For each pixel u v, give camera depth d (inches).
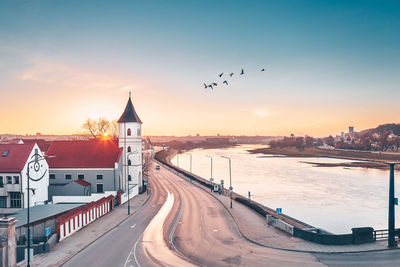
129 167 2815.0
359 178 4426.7
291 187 3693.4
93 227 1626.5
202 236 1461.6
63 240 1393.9
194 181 3678.6
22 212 1626.5
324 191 3410.4
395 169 5570.9
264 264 1096.8
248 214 1932.8
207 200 2480.3
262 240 1371.8
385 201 2881.4
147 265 1102.4
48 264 1108.5
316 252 1208.2
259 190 3484.3
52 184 2559.1
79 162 2600.9
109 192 2277.3
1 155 2050.9
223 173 5206.7
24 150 2065.7
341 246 1270.9
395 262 1095.0
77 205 1797.5
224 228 1605.6
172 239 1414.9
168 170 5007.4
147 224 1702.8
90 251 1251.8
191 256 1191.6
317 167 6033.5
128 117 2832.2
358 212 2461.9
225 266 1088.2
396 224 2122.3
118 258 1170.6
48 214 1573.6
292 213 2431.1
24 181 1991.9
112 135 3941.9
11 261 995.9
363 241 1302.9
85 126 3932.1
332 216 2341.3
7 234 978.1
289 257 1160.2
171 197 2625.5
